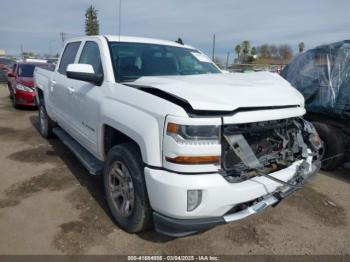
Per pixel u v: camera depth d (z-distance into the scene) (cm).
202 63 407
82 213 321
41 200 346
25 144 562
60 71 479
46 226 296
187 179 218
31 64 1020
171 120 220
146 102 247
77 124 388
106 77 320
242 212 240
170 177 222
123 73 326
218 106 222
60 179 405
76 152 394
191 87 245
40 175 416
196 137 216
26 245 267
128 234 288
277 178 260
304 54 530
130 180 273
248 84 277
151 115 236
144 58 358
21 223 299
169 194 221
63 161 474
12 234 281
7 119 787
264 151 272
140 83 277
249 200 239
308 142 315
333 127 462
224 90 249
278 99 261
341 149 452
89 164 349
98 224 302
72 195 360
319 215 343
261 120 241
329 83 461
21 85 909
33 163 462
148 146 235
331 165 466
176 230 231
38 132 657
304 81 498
